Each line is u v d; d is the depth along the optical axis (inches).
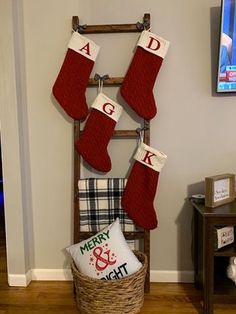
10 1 69.1
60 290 74.3
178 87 73.0
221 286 65.8
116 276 62.1
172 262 77.0
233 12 65.9
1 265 87.0
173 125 73.9
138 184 69.8
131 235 72.1
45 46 74.0
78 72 69.8
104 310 61.2
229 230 64.7
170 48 72.2
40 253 79.1
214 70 72.1
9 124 72.1
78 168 73.0
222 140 73.6
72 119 75.0
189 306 66.9
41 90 75.2
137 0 71.8
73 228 76.3
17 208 74.1
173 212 75.9
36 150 76.6
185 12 71.4
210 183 63.6
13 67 70.6
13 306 67.8
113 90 74.0
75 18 71.4
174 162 74.8
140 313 64.4
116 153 75.5
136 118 74.0
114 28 71.0
